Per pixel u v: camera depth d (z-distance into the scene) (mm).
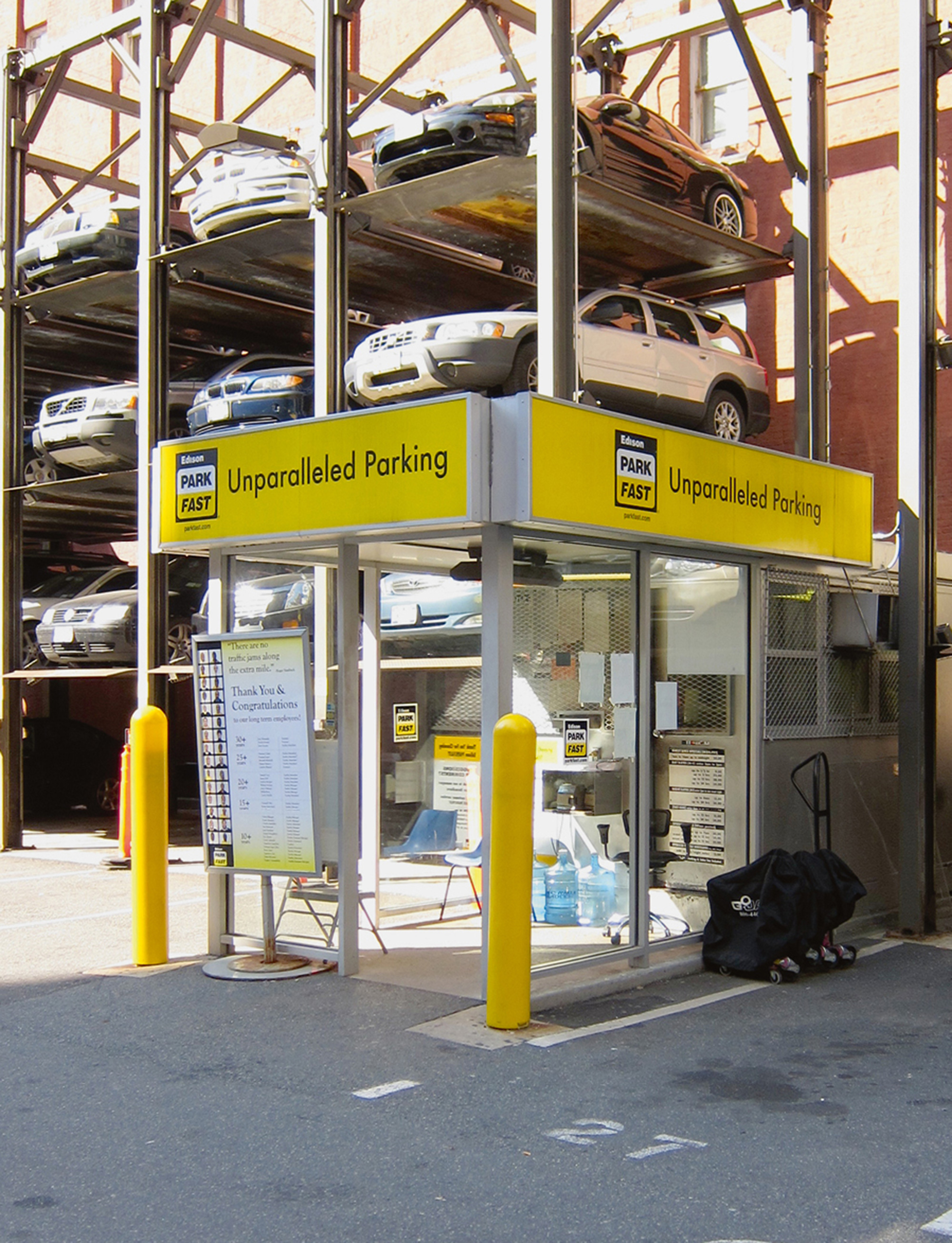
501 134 11328
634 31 14766
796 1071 6273
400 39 18391
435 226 12984
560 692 7875
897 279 14125
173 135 16484
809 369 11961
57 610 15898
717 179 13453
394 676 9492
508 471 6887
